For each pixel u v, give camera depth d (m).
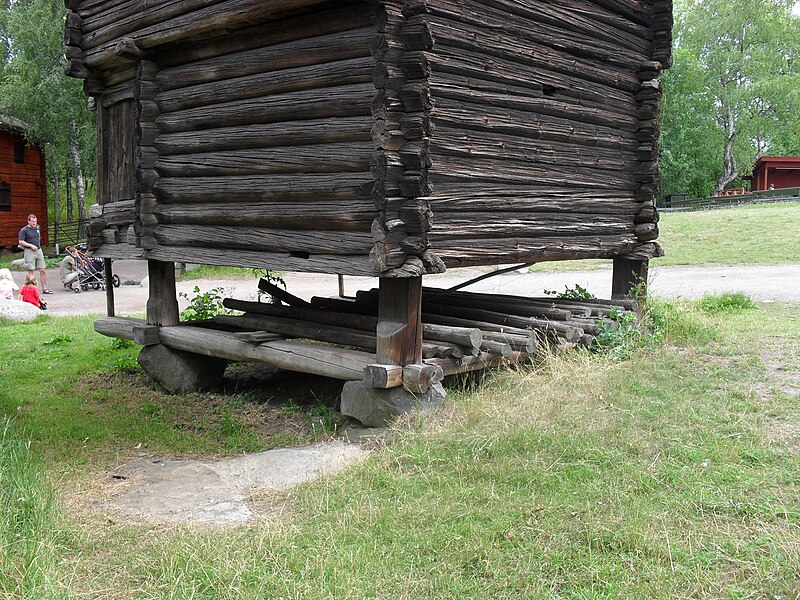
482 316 8.10
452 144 6.48
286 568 3.90
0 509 4.24
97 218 9.45
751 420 5.72
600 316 8.47
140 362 9.16
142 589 3.79
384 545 4.14
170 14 7.58
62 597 3.64
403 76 6.05
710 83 47.28
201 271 22.47
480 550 4.00
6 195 29.14
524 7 7.17
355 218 6.29
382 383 6.10
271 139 6.94
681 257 19.11
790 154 55.38
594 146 8.43
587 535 4.07
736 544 3.91
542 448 5.25
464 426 5.74
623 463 4.97
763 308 10.84
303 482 5.26
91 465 6.17
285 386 8.94
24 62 28.50
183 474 5.80
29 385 9.17
